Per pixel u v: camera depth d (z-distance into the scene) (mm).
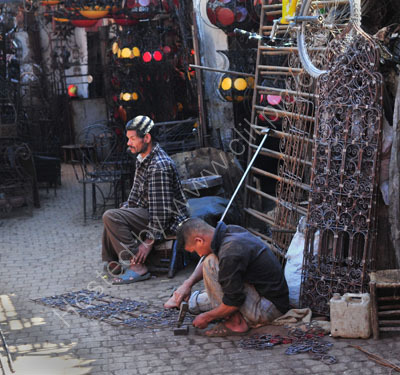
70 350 4426
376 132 4523
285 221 6070
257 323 4551
